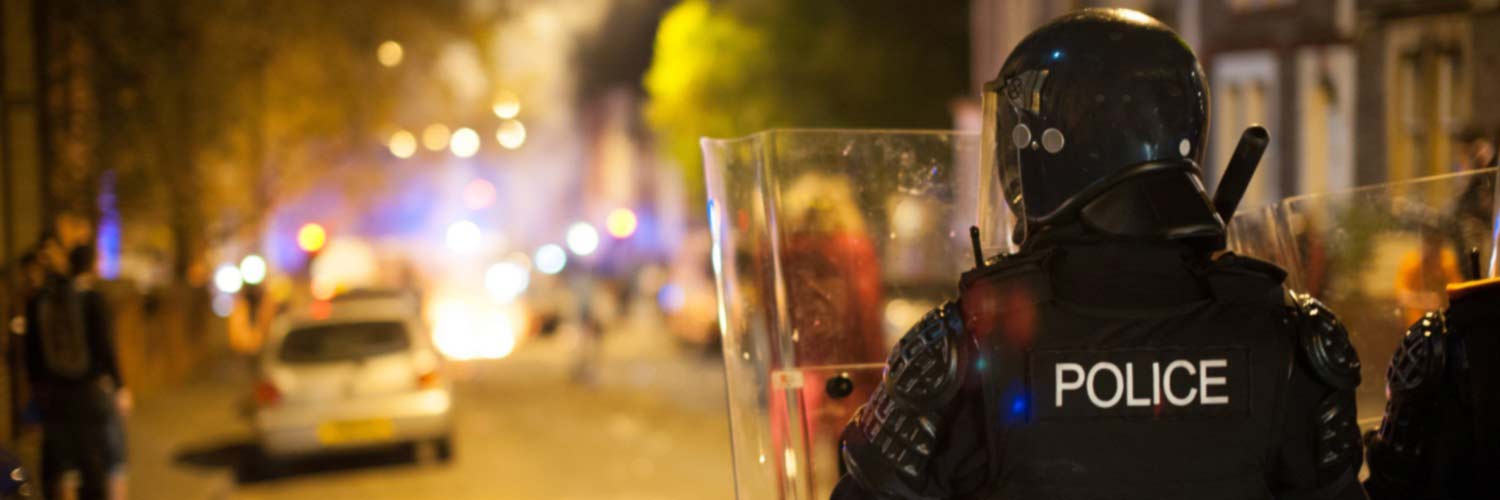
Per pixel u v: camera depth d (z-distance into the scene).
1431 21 11.08
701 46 27.25
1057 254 1.76
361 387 10.81
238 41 14.68
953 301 1.78
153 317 17.06
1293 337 1.73
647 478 10.16
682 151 28.91
